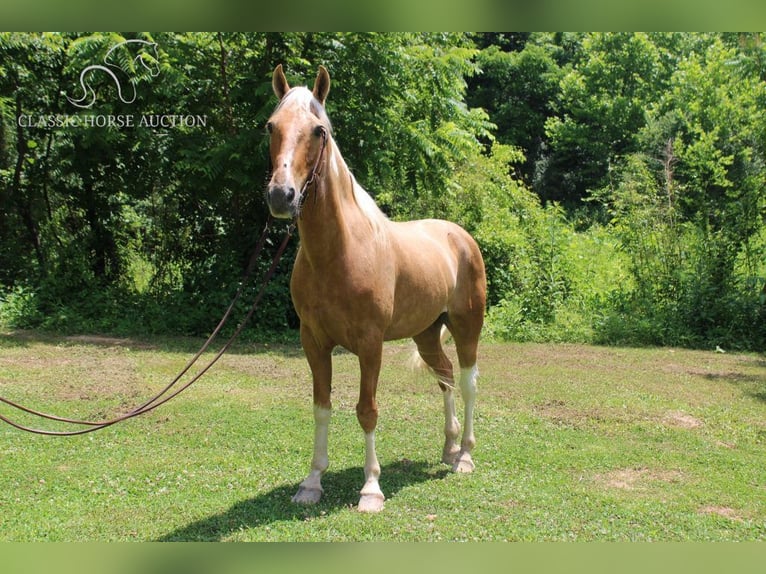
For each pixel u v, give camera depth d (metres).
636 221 11.90
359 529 3.60
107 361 7.91
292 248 10.44
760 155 13.25
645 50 26.09
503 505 4.03
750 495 4.30
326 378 4.07
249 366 7.99
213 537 3.48
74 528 3.58
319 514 3.82
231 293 10.13
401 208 12.84
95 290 10.71
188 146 9.68
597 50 27.11
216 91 10.20
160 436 5.27
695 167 13.18
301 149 3.28
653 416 6.21
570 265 11.94
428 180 10.69
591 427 5.82
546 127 27.33
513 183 13.59
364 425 3.95
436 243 4.68
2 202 10.95
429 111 10.79
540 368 8.36
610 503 4.10
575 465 4.81
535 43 30.33
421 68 10.30
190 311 10.16
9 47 9.74
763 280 10.66
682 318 10.77
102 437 5.20
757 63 13.22
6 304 10.07
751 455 5.18
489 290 11.82
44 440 5.07
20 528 3.56
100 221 11.28
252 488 4.23
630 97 25.86
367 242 3.83
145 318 10.23
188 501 3.98
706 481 4.54
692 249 11.44
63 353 8.25
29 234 11.23
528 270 11.60
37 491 4.11
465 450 4.71
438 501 4.05
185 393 6.64
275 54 9.86
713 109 14.53
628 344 10.39
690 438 5.53
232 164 9.59
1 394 6.33
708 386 7.56
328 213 3.59
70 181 11.03
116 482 4.27
